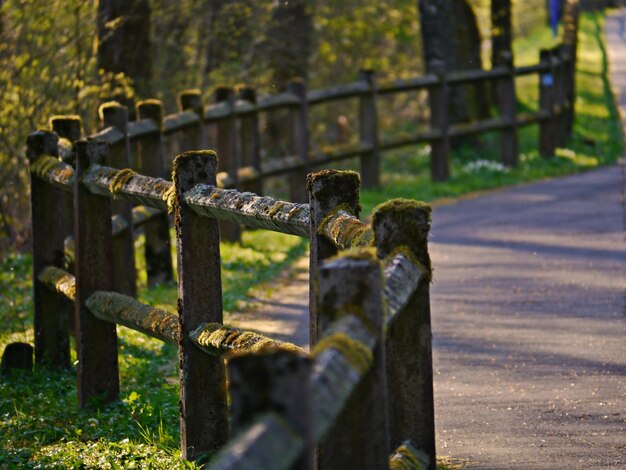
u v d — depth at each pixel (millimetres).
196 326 11422
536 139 53938
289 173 31797
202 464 11367
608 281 21609
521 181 39625
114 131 19859
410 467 8281
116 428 13258
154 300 20828
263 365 5398
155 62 34750
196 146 24906
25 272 24094
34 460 12250
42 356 16531
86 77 27234
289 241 28031
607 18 149125
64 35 26297
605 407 13320
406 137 37406
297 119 31859
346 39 49812
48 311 16484
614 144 53656
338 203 9180
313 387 5660
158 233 22328
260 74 42688
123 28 28109
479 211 31938
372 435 6926
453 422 12844
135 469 11625
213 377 11547
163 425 13273
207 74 39812
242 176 28156
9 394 15125
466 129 40031
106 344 14367
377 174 36344
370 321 6734
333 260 6852
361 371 6215
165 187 12023
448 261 24219
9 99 25109
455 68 46000
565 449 11781
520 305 19625
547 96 44906
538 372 15062
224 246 26625
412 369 8578
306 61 46781
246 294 21234
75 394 15172
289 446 5133
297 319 19281
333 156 33719
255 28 42438
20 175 25719
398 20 50062
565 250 25141
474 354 16156
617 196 34375
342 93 34281
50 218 16406
